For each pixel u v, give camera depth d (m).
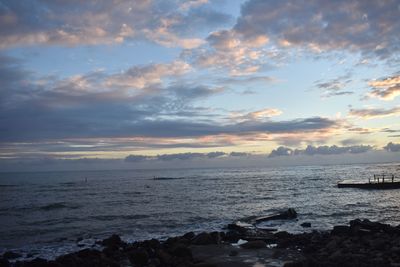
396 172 143.25
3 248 23.30
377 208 39.06
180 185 96.06
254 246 20.09
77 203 50.94
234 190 72.44
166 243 21.48
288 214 32.03
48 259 20.09
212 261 17.16
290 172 193.00
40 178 168.25
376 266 14.34
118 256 19.06
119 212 39.97
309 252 18.48
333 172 167.12
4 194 70.81
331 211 37.03
